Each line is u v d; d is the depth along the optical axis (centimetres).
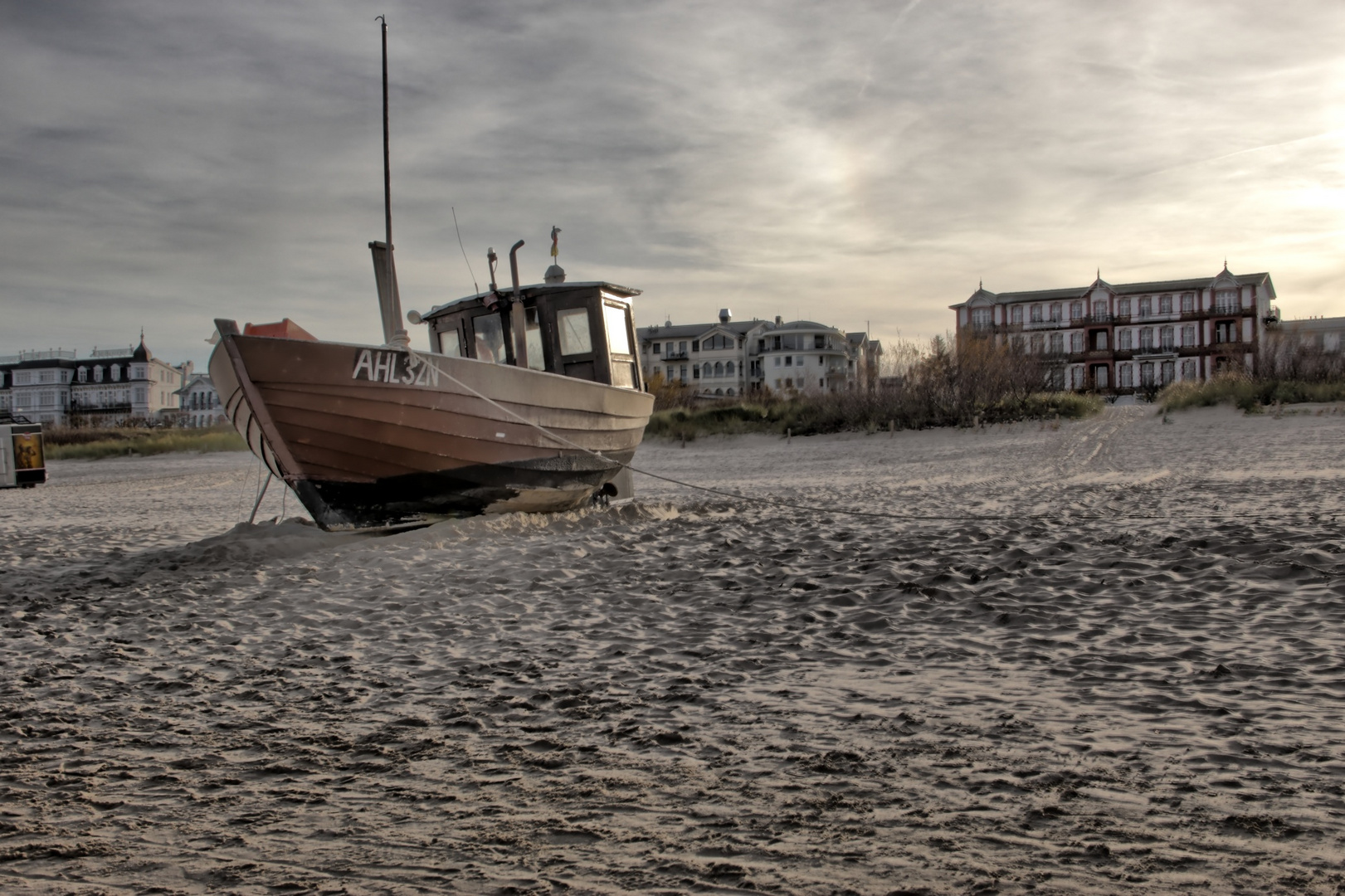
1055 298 8850
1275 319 8594
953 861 288
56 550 1171
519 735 425
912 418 3319
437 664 562
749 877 283
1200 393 3494
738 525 1143
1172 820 311
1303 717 403
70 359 12938
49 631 691
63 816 343
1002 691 462
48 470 3816
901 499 1452
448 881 286
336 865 299
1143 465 1916
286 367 1016
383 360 1049
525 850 306
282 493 2153
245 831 327
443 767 388
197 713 474
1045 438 2844
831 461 2614
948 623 609
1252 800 323
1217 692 443
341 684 523
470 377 1102
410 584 825
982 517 1138
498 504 1205
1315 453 1928
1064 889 269
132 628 693
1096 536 904
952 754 379
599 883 282
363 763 394
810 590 734
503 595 768
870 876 281
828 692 474
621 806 340
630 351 1411
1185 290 8494
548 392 1182
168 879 292
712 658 551
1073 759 368
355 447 1077
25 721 464
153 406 12719
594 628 643
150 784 375
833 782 356
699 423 3581
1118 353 8669
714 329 10031
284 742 425
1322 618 567
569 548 991
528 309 1310
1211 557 761
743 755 389
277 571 917
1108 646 533
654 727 430
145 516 1673
